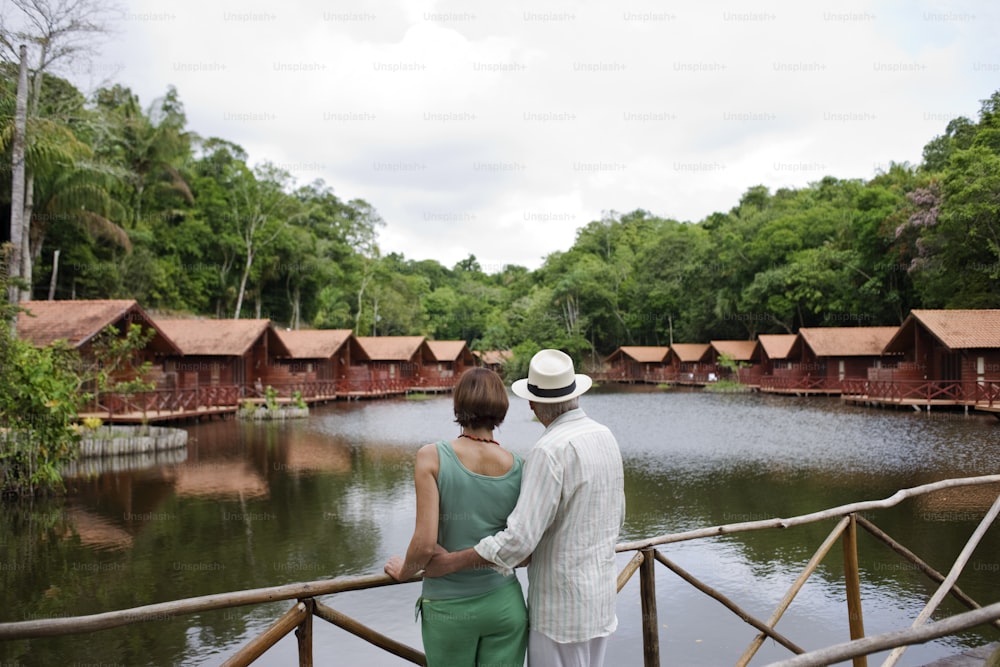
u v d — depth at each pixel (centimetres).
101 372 1781
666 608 646
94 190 2869
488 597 229
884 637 188
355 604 669
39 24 2083
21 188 2114
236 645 576
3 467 1138
